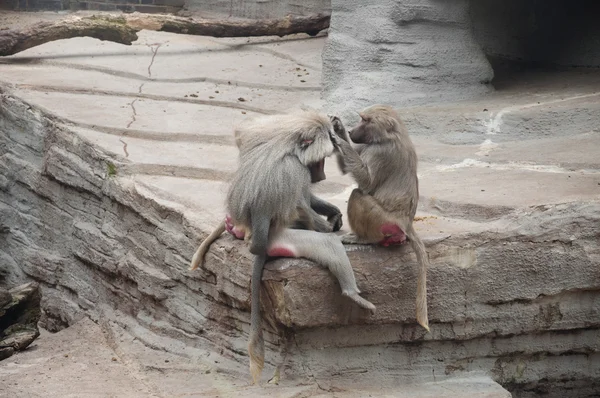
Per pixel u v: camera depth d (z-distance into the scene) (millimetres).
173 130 12750
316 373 8594
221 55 17938
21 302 10891
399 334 8758
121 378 9336
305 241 8000
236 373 9055
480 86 13930
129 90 15062
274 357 8773
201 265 9180
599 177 10320
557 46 16016
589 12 15508
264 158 7520
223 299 9195
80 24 16922
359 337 8641
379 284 8320
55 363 9969
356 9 14164
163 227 10133
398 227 7887
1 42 16438
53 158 12828
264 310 8539
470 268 8719
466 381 9023
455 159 11609
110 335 10930
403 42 13805
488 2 16938
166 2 21875
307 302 8125
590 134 12023
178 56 17672
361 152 7781
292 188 7461
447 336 8906
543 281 9000
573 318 9289
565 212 9039
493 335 9086
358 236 8219
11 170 14125
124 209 11219
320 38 19312
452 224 9102
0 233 14500
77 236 12477
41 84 14984
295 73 16484
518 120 12320
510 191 9875
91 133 12508
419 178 10805
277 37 19656
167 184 10836
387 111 7758
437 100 13641
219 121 13414
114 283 11617
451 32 13977
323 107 13992
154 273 10320
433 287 8617
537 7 16234
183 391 8703
